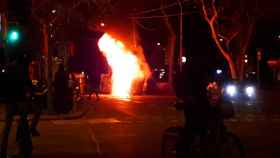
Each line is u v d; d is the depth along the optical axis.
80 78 44.94
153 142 17.98
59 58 42.75
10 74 13.04
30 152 13.53
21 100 13.16
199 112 11.91
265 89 69.56
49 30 32.16
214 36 48.88
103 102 44.16
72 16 44.53
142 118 28.52
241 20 50.16
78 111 32.28
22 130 13.44
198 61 12.10
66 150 16.23
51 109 30.09
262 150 15.80
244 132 21.06
